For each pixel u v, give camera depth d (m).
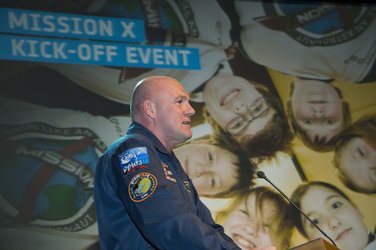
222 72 5.47
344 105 5.62
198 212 2.99
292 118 5.48
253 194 5.19
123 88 5.18
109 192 2.69
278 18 5.76
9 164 4.73
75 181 4.83
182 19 5.52
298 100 5.55
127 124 5.09
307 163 5.38
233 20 5.65
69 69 5.08
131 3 5.43
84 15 5.25
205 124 5.28
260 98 5.47
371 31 5.91
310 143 5.45
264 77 5.55
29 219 4.66
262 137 5.37
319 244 2.38
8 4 5.07
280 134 5.41
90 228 4.77
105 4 5.35
